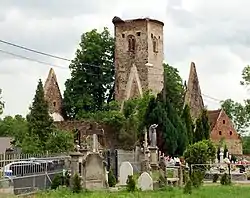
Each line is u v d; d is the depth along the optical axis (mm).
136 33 125375
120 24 126250
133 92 122562
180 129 84125
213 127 126375
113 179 45312
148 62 124125
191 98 127250
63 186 41781
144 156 56312
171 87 121438
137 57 124812
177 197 36406
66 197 35438
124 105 111812
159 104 83812
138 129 88375
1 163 41500
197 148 62188
